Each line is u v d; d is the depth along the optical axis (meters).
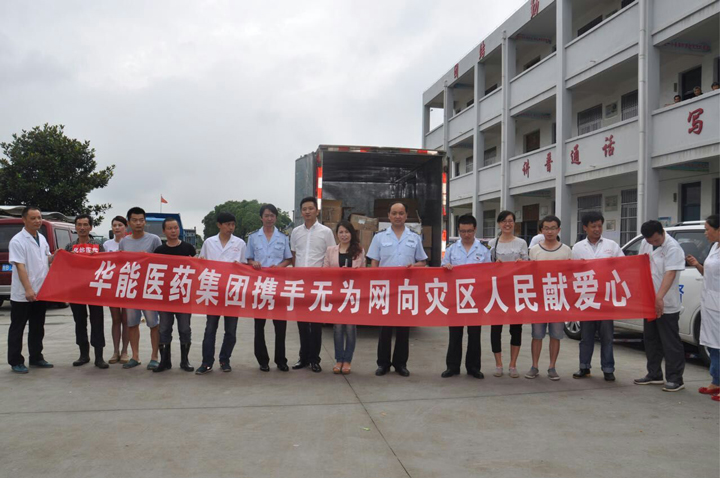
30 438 3.86
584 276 5.70
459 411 4.60
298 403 4.79
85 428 4.07
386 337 5.92
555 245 6.01
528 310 5.70
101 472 3.31
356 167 11.16
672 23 11.55
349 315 5.80
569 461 3.55
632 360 6.88
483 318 5.71
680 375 5.32
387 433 4.05
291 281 5.93
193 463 3.45
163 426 4.14
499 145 22.16
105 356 6.82
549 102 16.91
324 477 3.27
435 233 9.99
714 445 3.86
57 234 11.58
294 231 6.39
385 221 10.23
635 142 12.79
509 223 5.96
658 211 12.84
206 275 5.93
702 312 5.19
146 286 5.93
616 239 15.84
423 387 5.38
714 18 10.74
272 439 3.89
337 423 4.25
